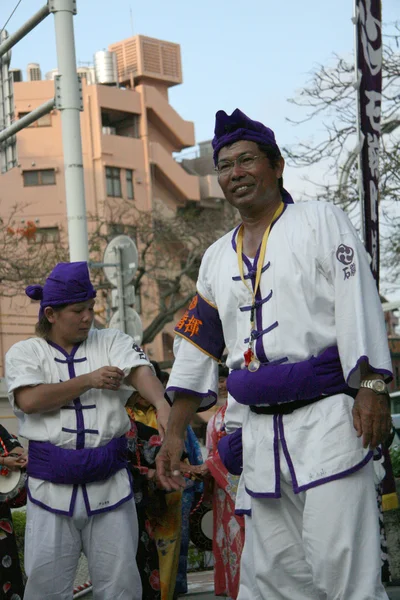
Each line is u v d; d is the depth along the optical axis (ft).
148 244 114.93
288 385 12.84
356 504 12.60
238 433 14.42
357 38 23.44
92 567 17.21
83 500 16.76
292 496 13.19
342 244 12.98
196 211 153.79
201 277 14.42
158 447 21.49
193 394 14.47
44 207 137.49
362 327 12.62
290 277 13.07
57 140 138.00
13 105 40.68
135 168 143.84
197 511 23.94
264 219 13.62
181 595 26.17
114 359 17.48
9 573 20.34
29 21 33.24
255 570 13.71
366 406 12.53
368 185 23.49
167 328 144.46
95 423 16.96
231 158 13.60
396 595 23.81
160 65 156.15
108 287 99.76
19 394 16.96
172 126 150.30
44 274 96.58
